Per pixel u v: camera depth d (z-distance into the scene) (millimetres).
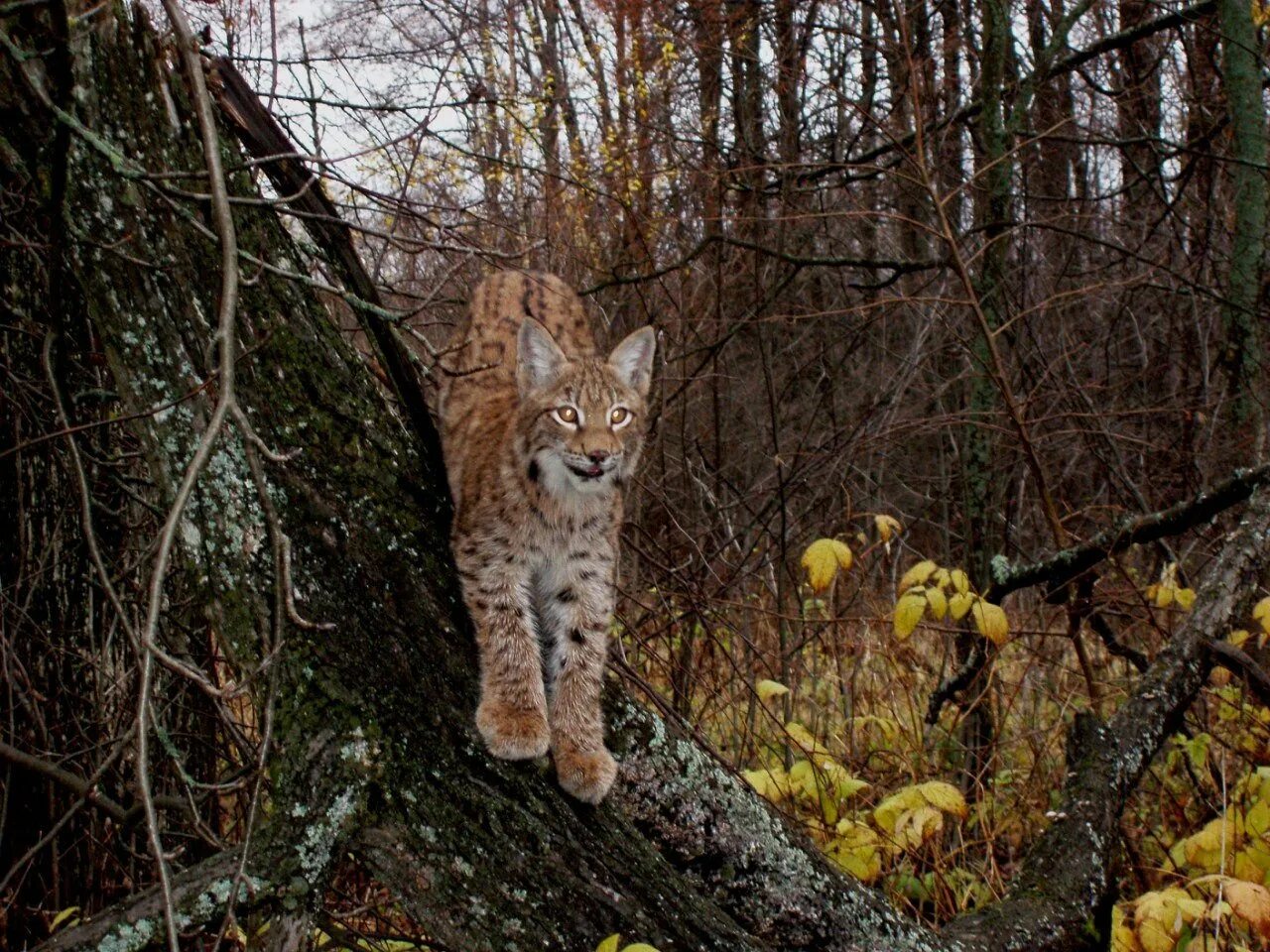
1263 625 2545
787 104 4543
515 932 1958
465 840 1967
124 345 1949
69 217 1931
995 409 3564
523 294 2877
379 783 1937
